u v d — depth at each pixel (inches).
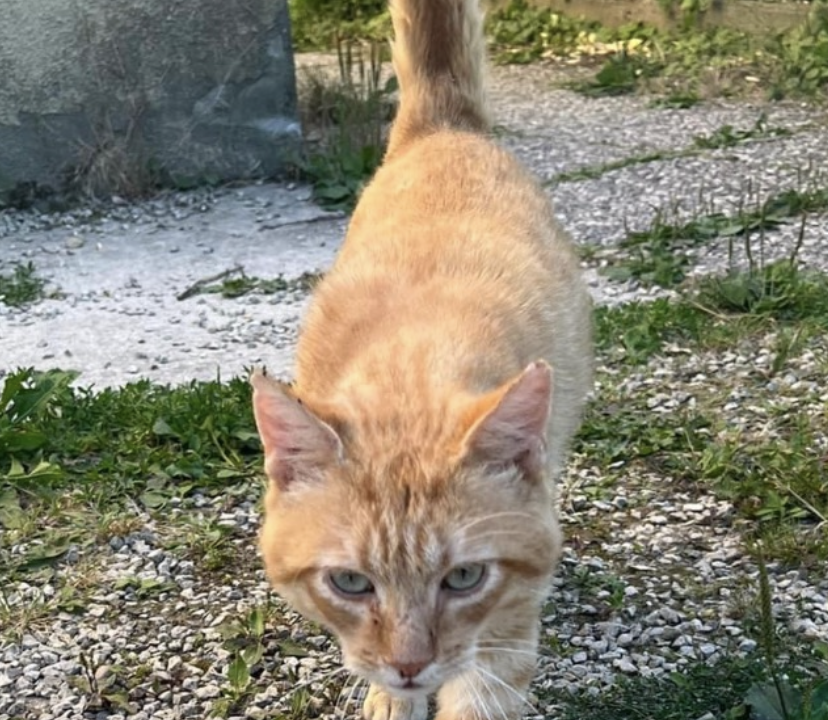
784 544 24.7
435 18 27.6
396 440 17.7
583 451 28.6
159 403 30.6
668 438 28.7
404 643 17.3
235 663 22.0
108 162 47.5
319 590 17.9
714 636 22.6
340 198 46.4
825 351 32.1
